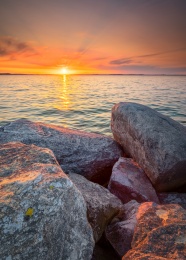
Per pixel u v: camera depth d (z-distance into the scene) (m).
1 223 2.03
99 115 22.16
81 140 6.84
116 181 5.38
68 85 83.00
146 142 5.71
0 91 47.62
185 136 5.72
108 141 7.17
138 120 6.20
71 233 2.43
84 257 2.46
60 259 2.21
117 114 7.03
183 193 5.71
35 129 6.70
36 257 2.02
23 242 2.00
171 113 23.41
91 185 4.79
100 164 6.57
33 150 3.51
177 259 2.25
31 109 24.72
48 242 2.13
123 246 3.54
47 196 2.32
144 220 3.16
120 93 46.56
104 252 3.71
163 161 5.25
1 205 2.15
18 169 2.92
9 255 1.91
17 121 7.10
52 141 6.41
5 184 2.49
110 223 4.11
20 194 2.31
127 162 6.11
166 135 5.59
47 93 45.22
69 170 6.25
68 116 21.53
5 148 3.59
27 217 2.12
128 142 6.56
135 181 5.43
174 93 46.88
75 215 2.56
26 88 60.53
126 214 4.34
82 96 39.75
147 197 5.07
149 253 2.45
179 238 2.55
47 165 2.93
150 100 33.78
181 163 5.18
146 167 5.69
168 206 3.45
